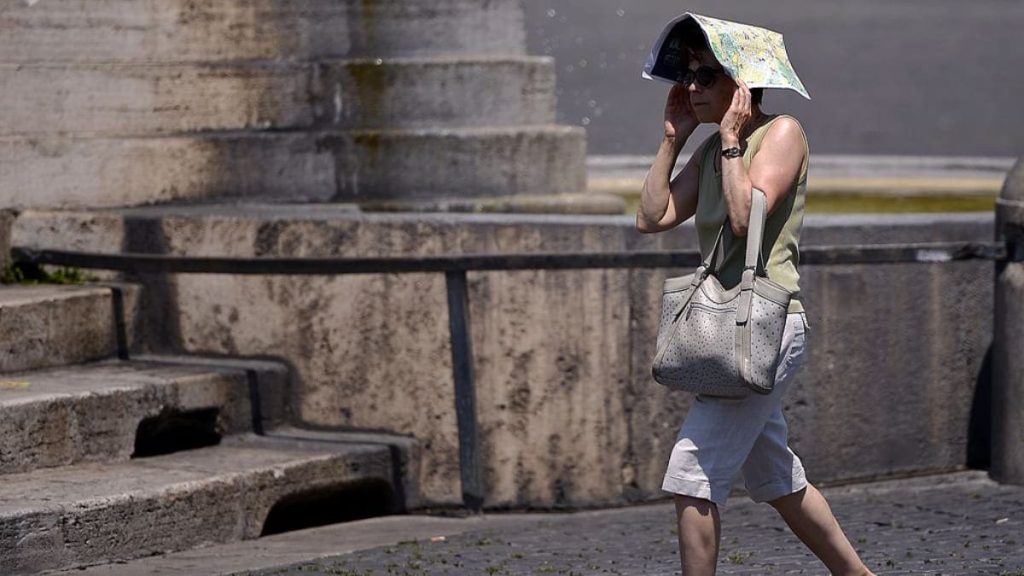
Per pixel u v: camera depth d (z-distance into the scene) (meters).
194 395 24.81
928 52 139.00
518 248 25.72
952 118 107.25
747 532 21.88
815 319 25.67
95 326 26.33
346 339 26.30
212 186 29.58
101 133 29.03
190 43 30.27
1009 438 25.53
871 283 25.94
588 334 25.64
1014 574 18.38
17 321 24.88
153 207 28.88
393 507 25.58
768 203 15.26
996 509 23.23
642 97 99.12
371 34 30.80
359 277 26.17
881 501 24.47
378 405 26.25
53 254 26.78
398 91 30.17
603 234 25.62
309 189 29.77
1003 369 25.53
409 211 29.09
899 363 26.23
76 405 22.77
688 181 16.36
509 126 30.75
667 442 25.94
